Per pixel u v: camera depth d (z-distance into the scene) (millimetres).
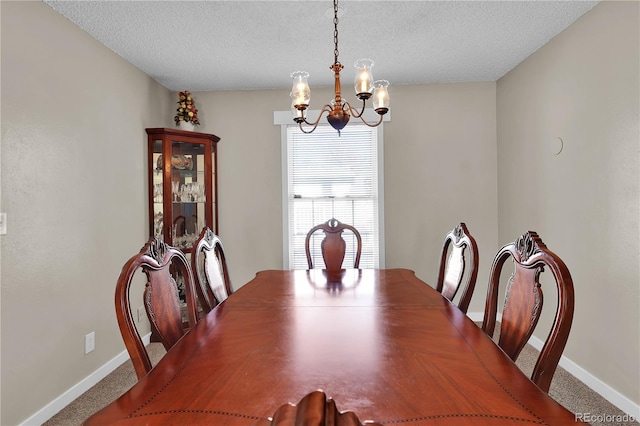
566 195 2682
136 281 3137
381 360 1067
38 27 2137
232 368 1026
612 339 2246
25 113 2033
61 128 2301
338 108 1857
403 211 3797
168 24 2482
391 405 818
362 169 3840
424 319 1467
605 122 2291
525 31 2689
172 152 3391
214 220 3725
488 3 2316
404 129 3793
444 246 2291
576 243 2576
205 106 3846
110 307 2760
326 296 1875
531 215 3145
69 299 2340
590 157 2432
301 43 2801
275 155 3840
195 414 795
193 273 1884
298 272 2570
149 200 3342
